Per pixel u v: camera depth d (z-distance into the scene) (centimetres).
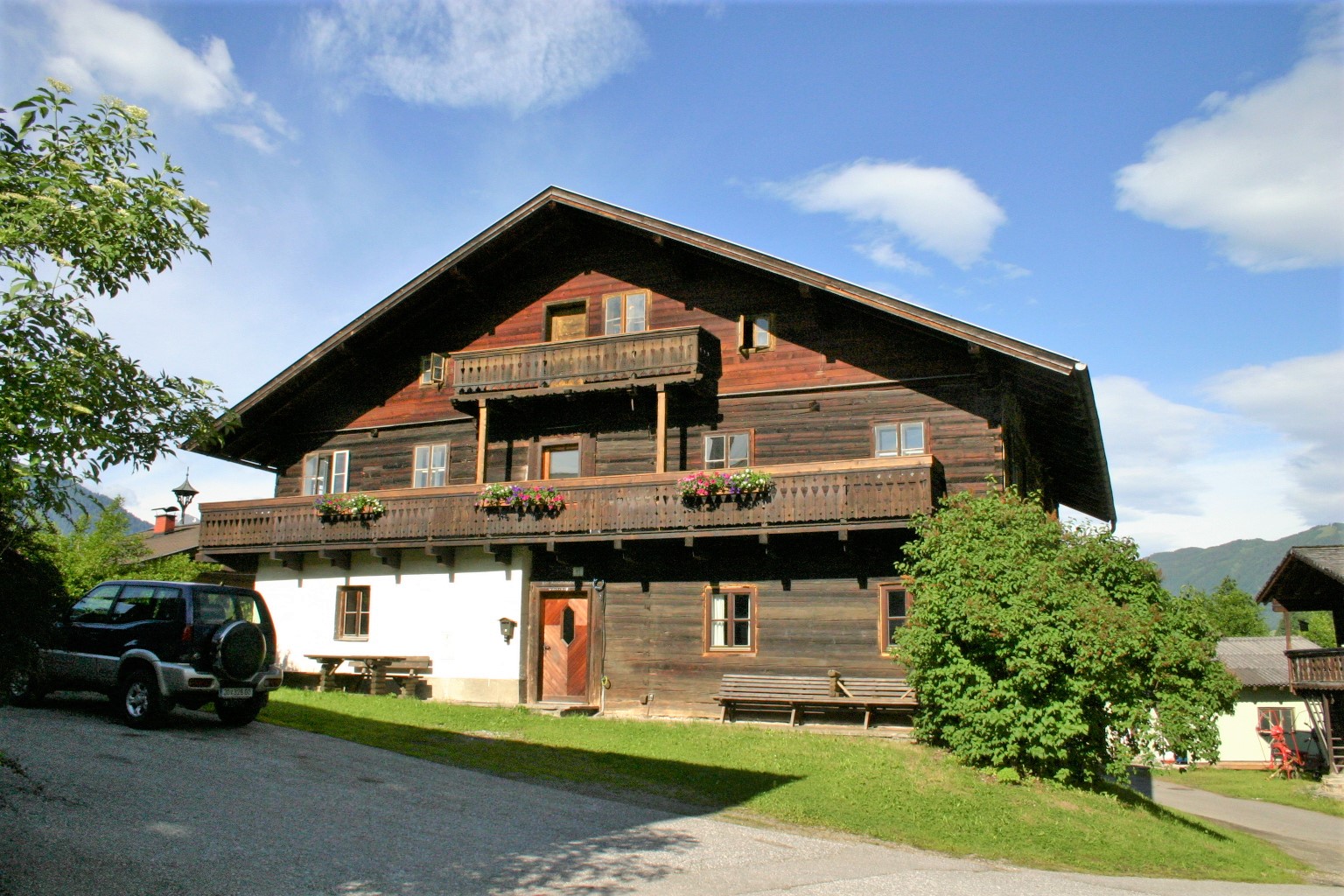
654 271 2319
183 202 754
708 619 2067
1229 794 2788
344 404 2627
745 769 1476
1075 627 1442
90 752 1188
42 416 664
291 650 2436
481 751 1509
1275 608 3356
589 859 937
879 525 1847
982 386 1981
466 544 2200
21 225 685
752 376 2175
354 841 927
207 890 752
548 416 2367
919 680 1588
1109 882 1064
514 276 2480
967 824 1256
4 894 701
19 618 715
